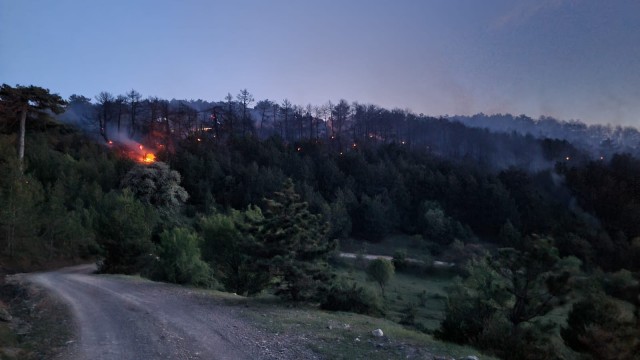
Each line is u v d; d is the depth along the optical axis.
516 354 12.04
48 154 69.00
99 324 13.93
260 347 10.70
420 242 75.94
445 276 57.62
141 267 33.84
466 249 61.69
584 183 81.31
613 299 14.73
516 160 136.75
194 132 106.81
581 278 14.77
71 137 88.62
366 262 56.59
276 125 148.38
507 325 13.02
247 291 23.55
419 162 106.81
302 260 18.73
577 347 14.15
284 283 18.70
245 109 131.88
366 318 15.66
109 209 48.75
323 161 98.19
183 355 10.23
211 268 28.55
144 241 34.69
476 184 88.38
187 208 68.94
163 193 59.97
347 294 18.42
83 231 45.31
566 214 74.94
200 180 79.12
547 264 13.27
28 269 36.31
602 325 12.98
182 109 121.31
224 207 76.88
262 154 94.69
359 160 97.94
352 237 80.38
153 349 10.81
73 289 22.11
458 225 78.38
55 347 11.35
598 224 71.75
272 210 19.03
